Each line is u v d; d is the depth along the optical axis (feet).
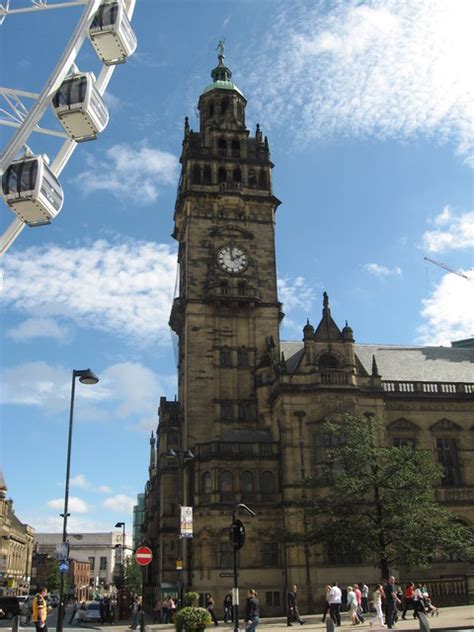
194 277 273.33
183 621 118.73
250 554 221.46
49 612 352.49
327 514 193.88
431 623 137.69
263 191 290.76
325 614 153.17
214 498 225.35
